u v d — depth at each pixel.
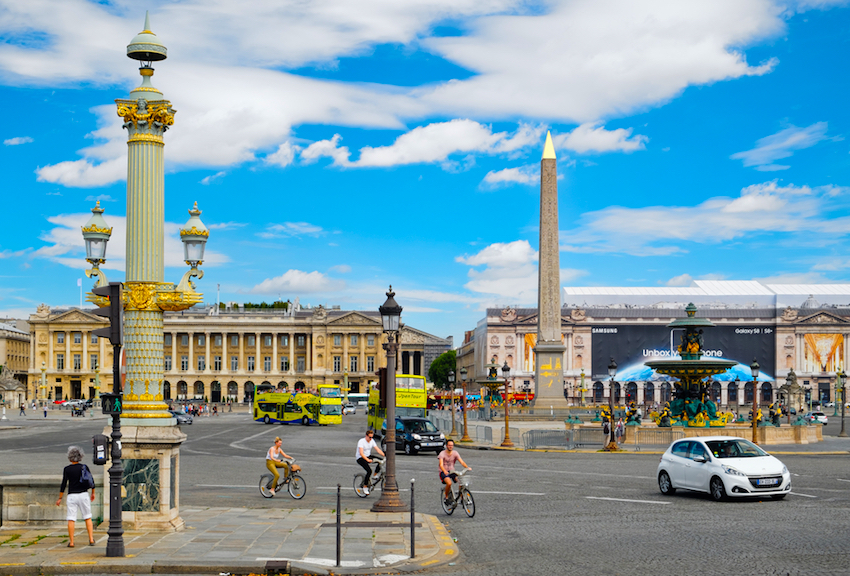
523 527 19.58
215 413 125.44
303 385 190.12
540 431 49.91
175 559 14.93
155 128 18.61
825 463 37.62
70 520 15.95
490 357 180.62
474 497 25.36
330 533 18.11
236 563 14.71
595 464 37.69
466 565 15.27
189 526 18.75
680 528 18.95
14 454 44.34
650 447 48.28
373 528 18.86
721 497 23.75
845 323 171.75
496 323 180.75
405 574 14.53
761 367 172.62
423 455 46.06
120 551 15.12
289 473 25.53
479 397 135.50
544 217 75.25
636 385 172.75
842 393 63.88
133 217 18.36
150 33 18.77
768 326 172.88
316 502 24.45
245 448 50.38
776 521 19.83
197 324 189.38
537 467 35.88
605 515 21.30
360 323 189.12
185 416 87.94
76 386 186.88
